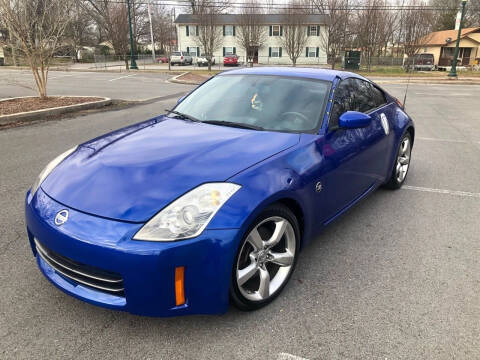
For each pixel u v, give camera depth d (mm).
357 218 3959
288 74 3584
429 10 46031
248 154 2531
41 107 9789
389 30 47000
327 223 3109
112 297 2137
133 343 2205
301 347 2207
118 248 1982
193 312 2154
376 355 2164
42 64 10875
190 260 2041
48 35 10859
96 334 2266
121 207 2115
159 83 19891
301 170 2613
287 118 3111
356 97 3715
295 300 2619
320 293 2699
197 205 2107
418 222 3881
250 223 2211
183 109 3609
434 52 46812
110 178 2326
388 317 2469
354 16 49250
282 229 2504
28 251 3158
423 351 2195
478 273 2988
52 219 2197
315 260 3141
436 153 6711
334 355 2158
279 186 2383
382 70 38281
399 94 17266
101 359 2088
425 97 16219
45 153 6051
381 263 3107
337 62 48562
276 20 49250
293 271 2834
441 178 5309
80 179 2393
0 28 10898
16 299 2561
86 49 50594
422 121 10141
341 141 3123
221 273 2117
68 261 2186
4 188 4547
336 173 3004
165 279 2020
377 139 3736
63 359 2082
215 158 2459
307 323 2398
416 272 2988
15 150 6215
